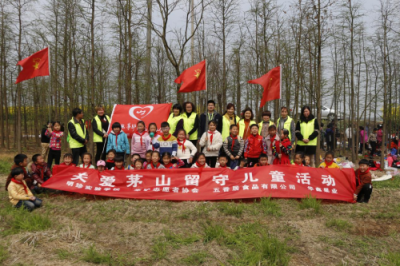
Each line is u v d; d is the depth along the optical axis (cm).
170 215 593
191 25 1191
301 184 693
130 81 1213
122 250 457
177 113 888
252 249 461
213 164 828
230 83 1758
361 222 576
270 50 1409
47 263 415
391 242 495
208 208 620
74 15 1376
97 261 423
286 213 605
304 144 892
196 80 828
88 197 708
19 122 1460
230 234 504
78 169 727
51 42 1484
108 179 711
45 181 731
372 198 720
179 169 710
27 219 554
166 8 1001
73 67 1526
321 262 431
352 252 460
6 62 1709
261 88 1488
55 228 532
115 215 593
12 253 443
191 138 876
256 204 643
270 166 714
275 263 418
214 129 812
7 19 1446
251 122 875
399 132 1922
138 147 827
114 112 916
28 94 2017
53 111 1986
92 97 1249
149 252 451
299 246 475
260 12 1367
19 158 676
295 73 1456
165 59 1764
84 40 1374
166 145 801
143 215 596
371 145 1692
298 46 1330
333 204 666
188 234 511
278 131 877
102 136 897
